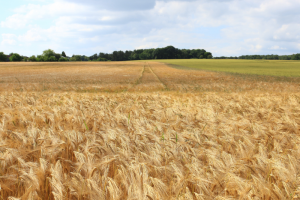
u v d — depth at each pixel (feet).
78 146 8.89
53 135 9.85
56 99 25.70
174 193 6.24
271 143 10.54
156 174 7.16
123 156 8.04
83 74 135.44
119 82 89.71
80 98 27.63
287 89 60.64
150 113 17.83
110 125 12.99
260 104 22.76
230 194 6.27
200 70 180.55
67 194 6.39
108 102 23.44
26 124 12.39
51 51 530.27
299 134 11.64
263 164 7.49
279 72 154.10
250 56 588.50
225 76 121.60
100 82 89.30
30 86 69.15
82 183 6.15
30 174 6.42
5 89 60.75
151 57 643.86
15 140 9.34
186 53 638.12
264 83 81.82
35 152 8.38
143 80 99.35
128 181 6.57
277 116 15.94
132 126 12.36
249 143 9.43
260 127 12.05
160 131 11.84
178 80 99.50
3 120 12.41
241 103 23.15
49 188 6.86
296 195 5.75
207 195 6.04
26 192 5.78
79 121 12.78
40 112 15.34
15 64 265.75
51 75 126.52
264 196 6.05
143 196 5.69
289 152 9.45
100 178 6.79
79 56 612.29
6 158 7.73
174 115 15.79
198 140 9.96
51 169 6.75
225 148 9.67
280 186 6.56
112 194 5.77
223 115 16.44
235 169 7.09
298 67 223.51
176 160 8.02
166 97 29.96
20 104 20.06
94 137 9.91
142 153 7.90
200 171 6.97
